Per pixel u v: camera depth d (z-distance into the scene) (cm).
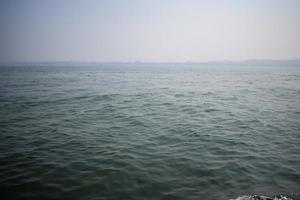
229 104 2006
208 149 903
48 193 588
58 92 2828
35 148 915
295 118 1458
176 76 6556
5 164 758
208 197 570
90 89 3222
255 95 2605
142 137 1065
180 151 881
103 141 1006
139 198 568
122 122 1366
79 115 1556
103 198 568
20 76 6153
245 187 616
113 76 6538
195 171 710
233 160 793
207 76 6500
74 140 1020
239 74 7438
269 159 804
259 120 1404
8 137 1057
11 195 575
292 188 611
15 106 1859
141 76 6569
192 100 2247
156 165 754
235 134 1110
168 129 1203
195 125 1285
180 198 567
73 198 568
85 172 704
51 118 1460
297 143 980
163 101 2186
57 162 777
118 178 667
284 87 3453
